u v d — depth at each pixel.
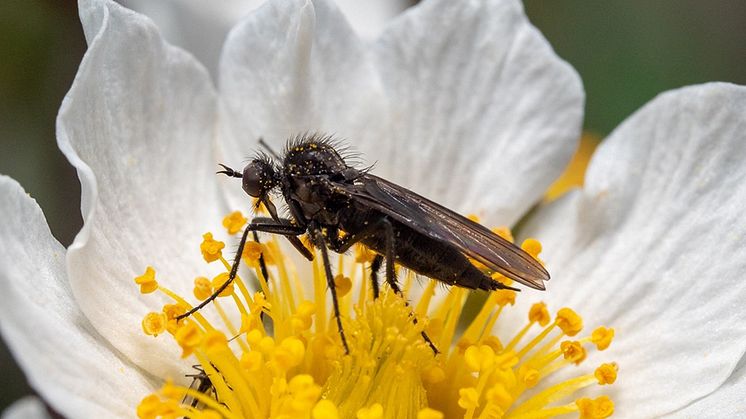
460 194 0.08
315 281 0.08
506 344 0.08
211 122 0.08
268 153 0.08
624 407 0.08
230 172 0.08
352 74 0.08
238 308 0.08
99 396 0.07
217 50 0.09
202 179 0.08
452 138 0.08
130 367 0.08
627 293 0.08
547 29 0.09
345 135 0.08
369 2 0.09
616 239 0.08
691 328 0.08
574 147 0.08
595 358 0.08
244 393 0.08
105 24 0.08
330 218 0.08
